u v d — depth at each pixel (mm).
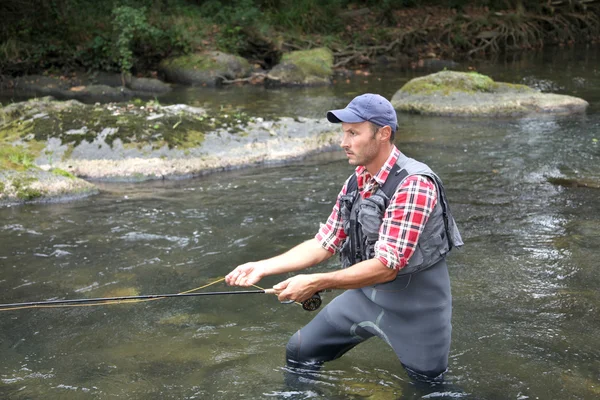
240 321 3955
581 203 6090
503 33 19562
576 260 4777
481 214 5820
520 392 3131
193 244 5164
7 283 4477
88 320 3982
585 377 3271
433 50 18438
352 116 2801
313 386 3209
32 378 3340
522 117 10273
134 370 3410
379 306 3027
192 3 17625
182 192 6582
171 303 4188
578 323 3844
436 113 10609
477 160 7664
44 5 15000
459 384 3191
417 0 20719
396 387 3170
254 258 4875
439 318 2975
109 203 6230
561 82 13602
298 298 2869
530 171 7172
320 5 18688
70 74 14023
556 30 21219
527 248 5023
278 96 12375
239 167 7559
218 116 8438
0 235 5367
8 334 3814
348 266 3037
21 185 6309
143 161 7238
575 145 8297
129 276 4590
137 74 14484
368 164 2887
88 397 3164
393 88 13328
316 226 5520
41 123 7766
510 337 3682
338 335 3215
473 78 11086
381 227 2830
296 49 16266
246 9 16375
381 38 17891
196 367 3428
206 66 14289
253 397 3127
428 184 2803
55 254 4973
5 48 14016
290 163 7707
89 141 7461
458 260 4816
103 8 15719
